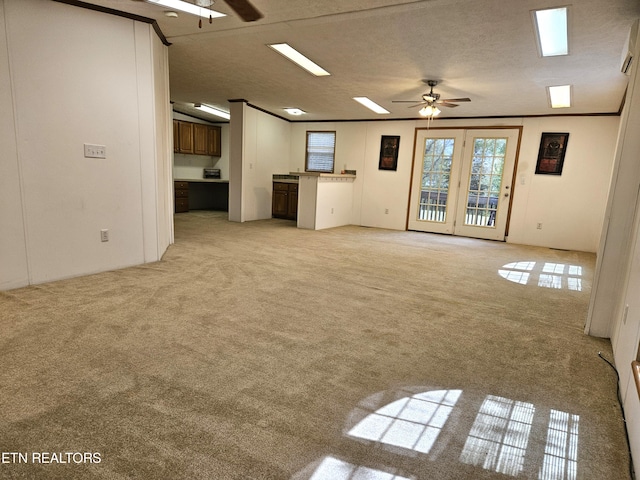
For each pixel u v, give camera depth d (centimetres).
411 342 241
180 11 326
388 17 312
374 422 161
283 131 857
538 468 140
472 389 191
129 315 258
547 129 645
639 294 183
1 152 280
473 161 711
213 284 336
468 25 316
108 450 137
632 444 148
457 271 438
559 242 655
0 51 271
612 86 455
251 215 781
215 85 583
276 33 362
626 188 246
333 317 275
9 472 125
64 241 324
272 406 168
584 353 238
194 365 199
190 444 142
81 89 318
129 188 366
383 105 655
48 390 171
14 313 252
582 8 272
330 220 764
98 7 317
